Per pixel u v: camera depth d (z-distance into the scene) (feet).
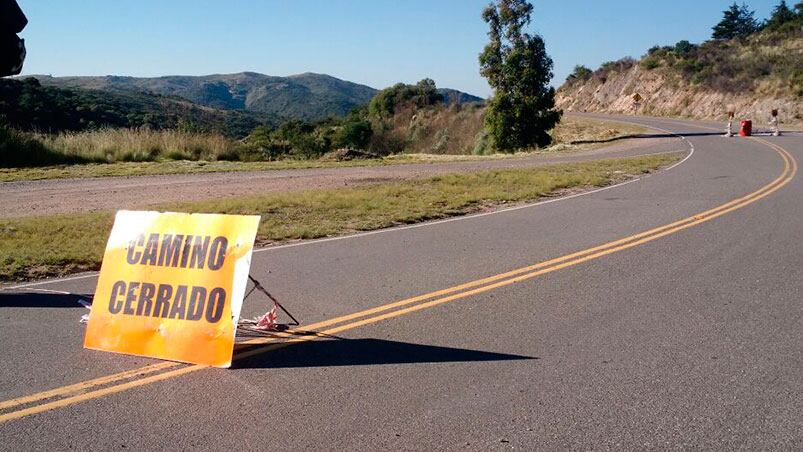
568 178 63.46
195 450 13.80
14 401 16.20
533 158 96.94
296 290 25.96
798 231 35.88
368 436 14.26
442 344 19.83
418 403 15.83
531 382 16.94
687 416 15.02
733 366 17.89
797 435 14.15
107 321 20.26
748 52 218.38
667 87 229.45
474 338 20.29
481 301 24.14
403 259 31.19
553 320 21.89
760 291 25.00
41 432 14.65
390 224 41.34
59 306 24.23
